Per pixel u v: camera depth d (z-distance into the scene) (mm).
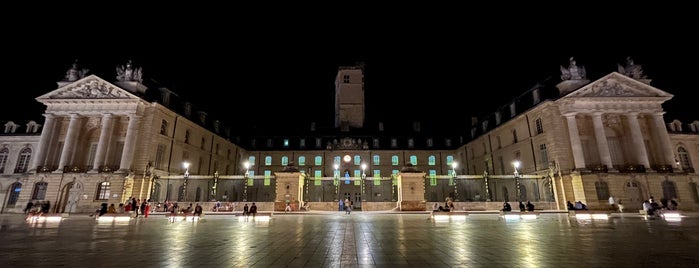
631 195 35188
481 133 53250
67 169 36125
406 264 6320
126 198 34031
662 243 9086
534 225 16094
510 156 44688
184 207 31516
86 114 37438
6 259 6898
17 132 45406
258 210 30953
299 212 29812
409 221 19109
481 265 6152
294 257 7125
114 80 39594
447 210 22281
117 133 38500
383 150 59562
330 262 6555
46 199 34938
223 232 12898
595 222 18531
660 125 38406
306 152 59938
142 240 10250
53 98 37531
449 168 60250
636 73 41000
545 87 40469
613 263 6250
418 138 61688
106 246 8859
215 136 51406
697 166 43719
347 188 57406
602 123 37406
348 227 14875
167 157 39500
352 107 66438
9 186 42594
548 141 37094
